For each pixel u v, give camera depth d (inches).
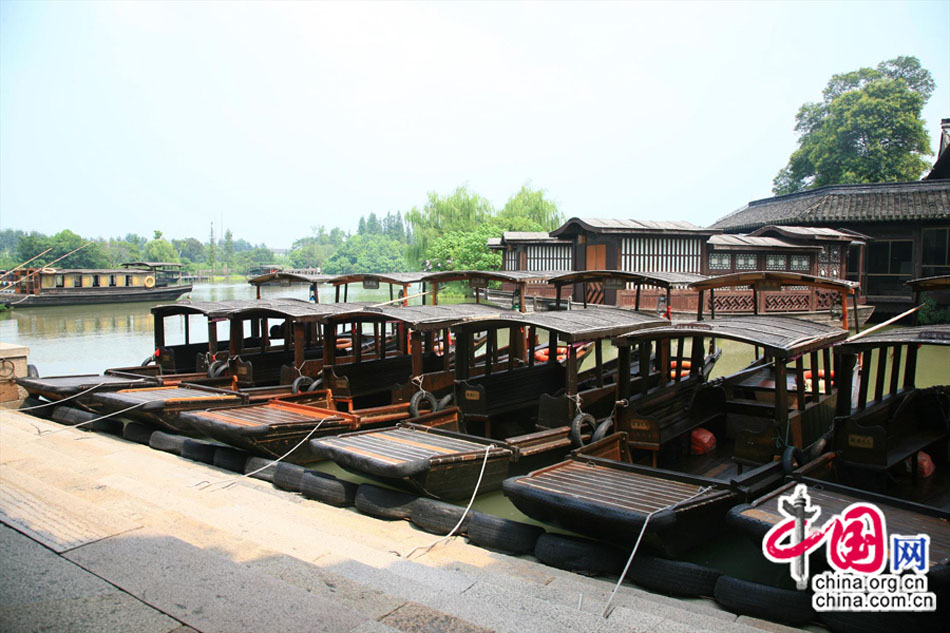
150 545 162.2
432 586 171.0
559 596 173.8
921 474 302.4
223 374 481.1
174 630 118.0
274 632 118.4
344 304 522.6
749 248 884.0
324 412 343.0
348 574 169.8
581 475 243.4
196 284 2997.0
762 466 251.1
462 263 1413.6
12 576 142.0
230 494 267.9
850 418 268.4
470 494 275.9
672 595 195.9
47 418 439.5
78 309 1446.9
